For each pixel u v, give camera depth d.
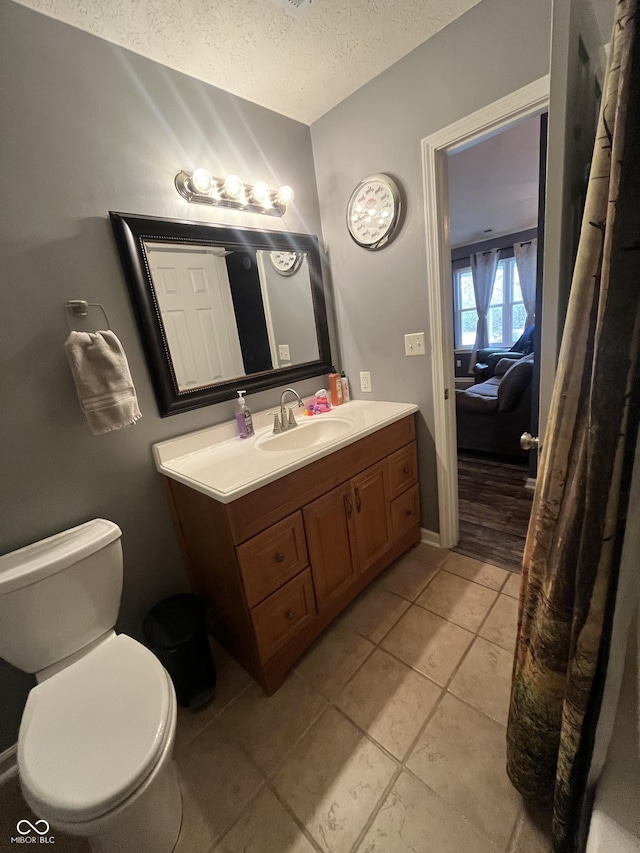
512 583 1.75
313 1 1.21
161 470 1.45
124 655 1.09
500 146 2.56
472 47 1.37
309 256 1.97
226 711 1.32
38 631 1.09
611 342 0.53
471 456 3.29
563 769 0.73
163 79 1.41
